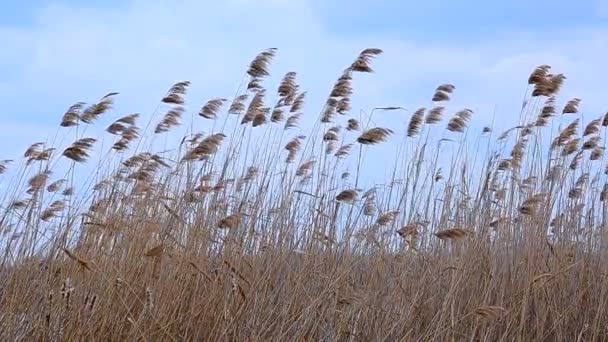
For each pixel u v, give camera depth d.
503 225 11.33
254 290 10.26
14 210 10.48
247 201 10.98
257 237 10.76
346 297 10.41
